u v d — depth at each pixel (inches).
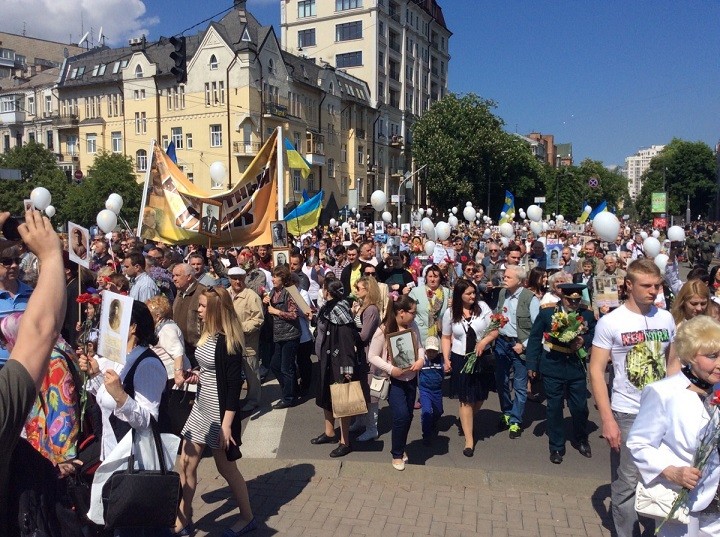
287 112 1785.2
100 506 131.4
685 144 3388.3
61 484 93.6
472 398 241.1
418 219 1312.7
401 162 2623.0
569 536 175.5
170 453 143.2
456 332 248.8
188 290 279.7
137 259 308.0
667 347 157.6
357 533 176.7
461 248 610.5
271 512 189.9
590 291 376.5
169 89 1808.6
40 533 83.7
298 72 1905.8
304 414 297.3
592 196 3245.6
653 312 160.6
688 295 179.5
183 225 423.8
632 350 156.6
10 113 2306.8
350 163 2178.9
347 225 898.1
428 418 252.5
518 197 2449.6
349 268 375.2
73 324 244.4
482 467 231.3
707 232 1459.2
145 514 130.0
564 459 239.3
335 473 218.8
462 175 2159.2
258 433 269.9
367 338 266.5
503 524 182.5
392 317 222.5
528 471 227.1
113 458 134.3
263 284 350.3
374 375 233.3
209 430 169.2
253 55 1667.1
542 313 237.9
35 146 1635.1
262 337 335.6
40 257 78.0
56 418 123.1
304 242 710.5
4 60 3004.4
